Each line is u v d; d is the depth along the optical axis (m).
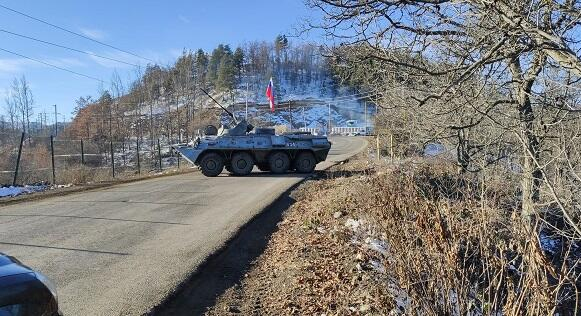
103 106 52.69
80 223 9.25
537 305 3.09
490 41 4.70
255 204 11.30
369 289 5.36
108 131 49.22
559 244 5.90
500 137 8.05
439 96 4.95
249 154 18.95
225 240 7.81
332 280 5.98
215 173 18.56
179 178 18.19
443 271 3.77
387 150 18.91
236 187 14.73
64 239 7.94
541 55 5.72
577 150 5.46
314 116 77.00
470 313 3.73
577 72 4.23
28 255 6.99
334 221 9.04
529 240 3.36
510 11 4.12
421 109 7.86
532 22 4.07
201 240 7.86
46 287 2.70
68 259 6.79
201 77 86.38
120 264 6.55
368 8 4.55
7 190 14.77
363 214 8.54
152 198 12.57
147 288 5.63
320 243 7.73
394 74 5.82
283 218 10.26
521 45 4.40
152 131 45.34
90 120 51.62
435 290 3.78
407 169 9.59
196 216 9.95
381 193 6.69
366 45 5.08
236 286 6.00
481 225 4.02
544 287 3.09
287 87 86.25
